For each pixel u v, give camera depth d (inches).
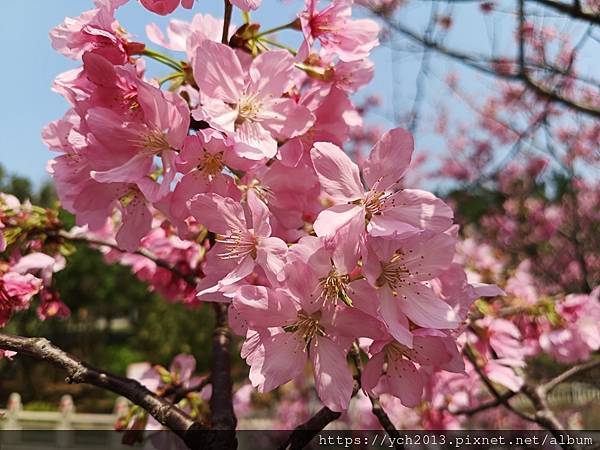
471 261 13.7
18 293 7.2
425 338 4.9
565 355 10.9
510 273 12.9
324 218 4.8
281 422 30.5
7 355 5.8
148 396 5.4
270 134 5.5
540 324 11.2
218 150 5.2
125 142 5.3
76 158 6.1
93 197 6.1
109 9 5.6
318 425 5.2
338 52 6.4
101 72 5.2
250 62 6.0
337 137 6.2
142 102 5.2
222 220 5.2
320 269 4.7
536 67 16.5
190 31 6.5
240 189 5.4
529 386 10.5
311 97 6.0
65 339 94.2
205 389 9.2
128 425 8.4
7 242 8.2
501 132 41.3
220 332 7.7
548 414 10.0
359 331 4.8
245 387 13.5
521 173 40.0
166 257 10.4
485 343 9.8
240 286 5.0
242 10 5.3
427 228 5.0
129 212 6.3
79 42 5.6
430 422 13.5
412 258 5.0
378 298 4.7
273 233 5.9
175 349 74.4
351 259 4.7
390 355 5.2
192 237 8.3
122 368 78.8
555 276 35.6
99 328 107.3
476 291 5.6
